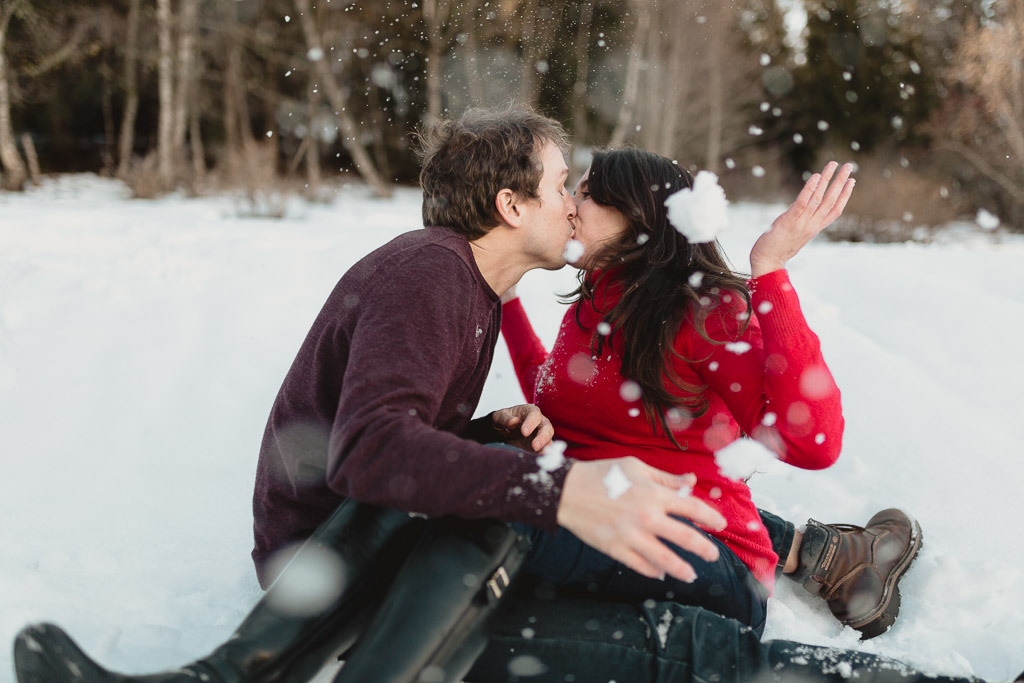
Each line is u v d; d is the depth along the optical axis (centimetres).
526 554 116
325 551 114
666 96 1645
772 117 1789
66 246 549
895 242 970
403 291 115
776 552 158
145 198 1238
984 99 1217
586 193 153
